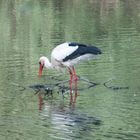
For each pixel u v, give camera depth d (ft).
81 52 57.88
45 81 58.29
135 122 44.88
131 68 61.41
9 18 103.14
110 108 48.75
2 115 47.85
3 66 64.85
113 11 107.96
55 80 58.75
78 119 46.16
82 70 61.26
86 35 82.89
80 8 112.78
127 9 109.91
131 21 94.94
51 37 82.84
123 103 50.06
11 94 54.19
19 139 41.86
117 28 87.92
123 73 59.57
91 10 109.91
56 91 55.31
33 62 66.64
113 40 77.77
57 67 59.57
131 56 67.05
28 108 49.83
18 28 92.53
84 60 59.41
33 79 59.16
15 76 60.44
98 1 122.42
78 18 99.96
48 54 70.79
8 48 76.02
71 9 111.55
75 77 57.77
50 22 96.58
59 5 117.39
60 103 51.24
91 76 58.80
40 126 44.68
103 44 75.05
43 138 41.83
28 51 73.15
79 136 41.96
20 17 103.76
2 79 59.36
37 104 51.08
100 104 50.11
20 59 68.44
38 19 100.42
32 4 118.73
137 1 120.26
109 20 96.84
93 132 42.86
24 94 54.34
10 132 43.47
